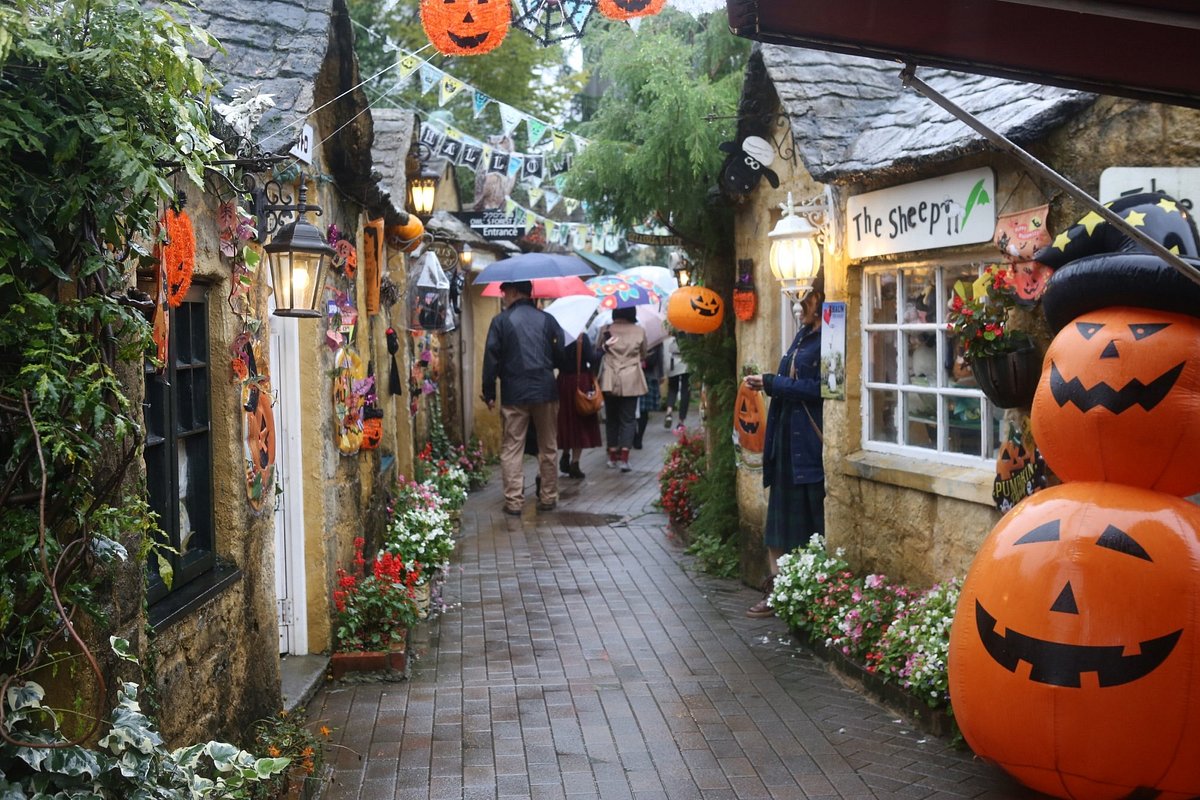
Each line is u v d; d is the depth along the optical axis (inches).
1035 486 212.2
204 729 179.3
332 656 268.2
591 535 453.4
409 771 210.8
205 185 185.0
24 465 115.3
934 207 249.4
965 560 247.6
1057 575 174.7
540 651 291.1
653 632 308.2
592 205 446.3
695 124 380.2
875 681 247.3
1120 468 177.0
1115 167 197.2
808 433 314.5
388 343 382.0
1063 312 185.9
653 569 390.0
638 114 416.2
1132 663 168.7
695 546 404.2
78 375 120.1
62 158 117.8
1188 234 176.2
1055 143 209.5
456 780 206.5
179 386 188.4
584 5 221.8
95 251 124.0
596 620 322.0
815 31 155.9
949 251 250.7
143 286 148.3
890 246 269.6
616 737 228.1
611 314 687.1
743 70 433.7
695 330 390.0
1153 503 175.0
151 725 135.8
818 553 299.0
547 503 513.3
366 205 316.2
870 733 227.0
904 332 279.3
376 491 345.7
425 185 469.7
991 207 228.1
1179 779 170.1
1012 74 166.2
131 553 139.3
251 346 209.6
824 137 287.7
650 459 690.8
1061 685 172.1
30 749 116.3
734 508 393.1
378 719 239.9
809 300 314.0
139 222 129.3
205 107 140.6
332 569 277.9
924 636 231.0
